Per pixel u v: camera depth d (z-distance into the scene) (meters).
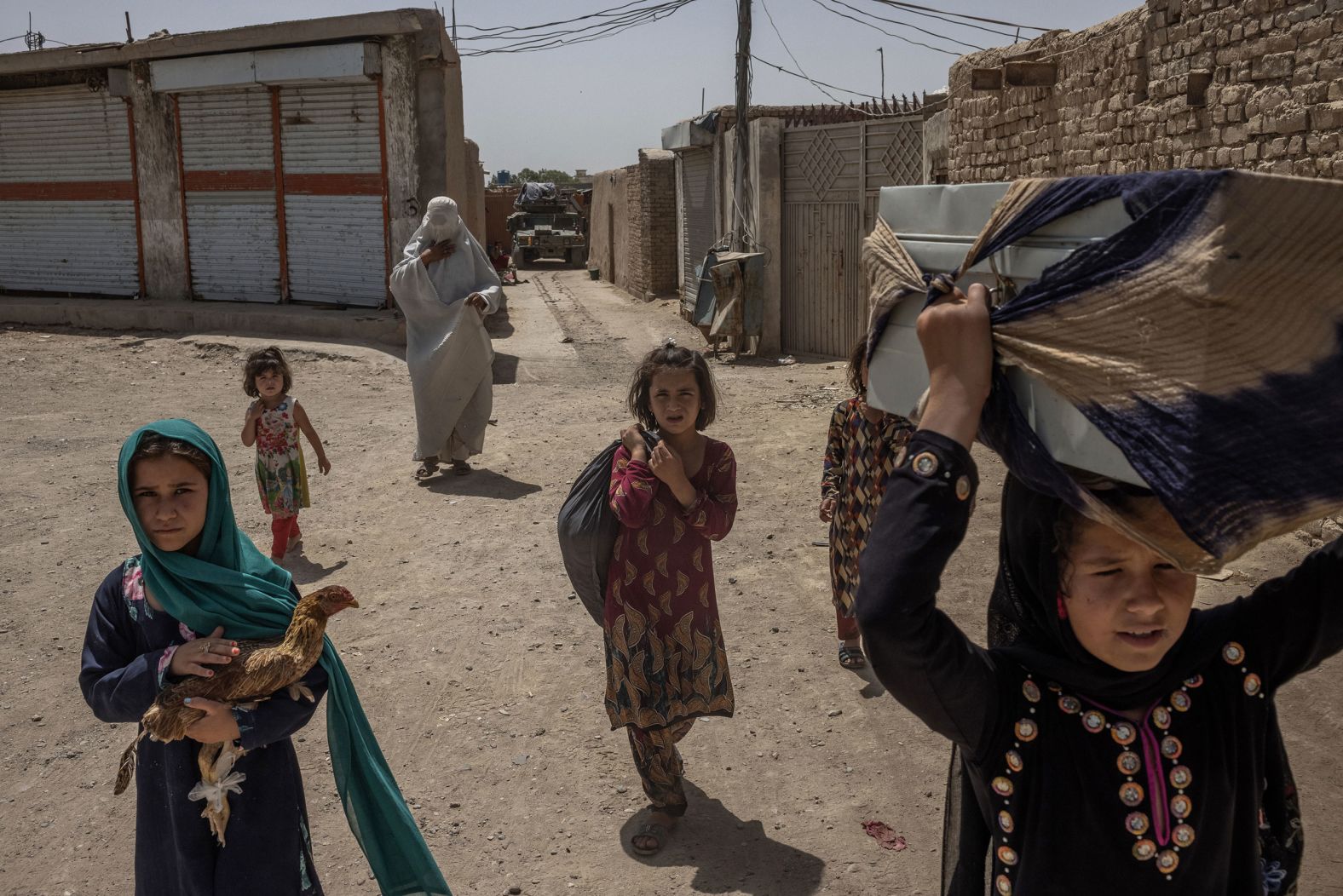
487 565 6.34
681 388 3.46
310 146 15.72
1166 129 6.62
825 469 4.76
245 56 15.42
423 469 8.27
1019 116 8.97
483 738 4.36
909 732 4.30
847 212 13.75
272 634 2.49
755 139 14.77
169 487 2.36
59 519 7.37
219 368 13.71
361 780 2.75
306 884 2.54
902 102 13.76
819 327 14.57
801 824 3.72
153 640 2.44
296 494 6.47
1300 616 1.51
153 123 16.78
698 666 3.56
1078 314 1.18
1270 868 1.61
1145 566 1.36
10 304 17.02
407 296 8.03
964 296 1.33
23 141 17.95
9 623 5.58
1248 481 1.12
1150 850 1.44
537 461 8.77
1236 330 1.11
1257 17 5.69
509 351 14.57
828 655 5.00
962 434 1.29
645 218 22.42
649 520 3.48
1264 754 1.51
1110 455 1.18
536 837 3.69
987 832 1.61
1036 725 1.46
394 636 5.34
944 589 5.49
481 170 22.95
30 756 4.32
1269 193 1.10
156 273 17.34
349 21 14.46
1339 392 1.11
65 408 11.30
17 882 3.54
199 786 2.35
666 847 3.61
